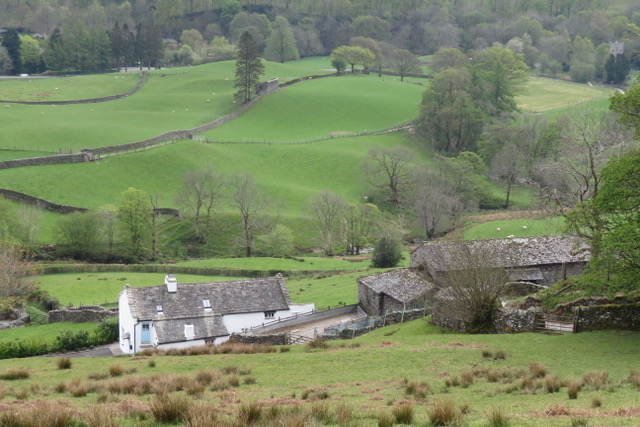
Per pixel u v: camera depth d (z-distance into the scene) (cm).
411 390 4325
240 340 7706
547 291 6912
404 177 19162
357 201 18662
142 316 8150
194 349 6712
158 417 3359
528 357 5409
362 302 9338
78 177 18012
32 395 4500
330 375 5197
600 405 3591
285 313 8769
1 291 10844
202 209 17188
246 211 15962
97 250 14575
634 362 4981
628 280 5569
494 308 6894
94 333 8994
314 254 15288
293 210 17600
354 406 3869
